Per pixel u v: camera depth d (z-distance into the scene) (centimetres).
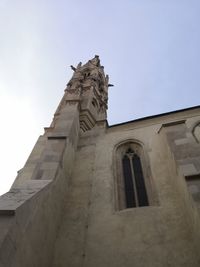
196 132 1403
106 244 1038
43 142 1814
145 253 962
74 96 2336
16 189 930
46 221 977
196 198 878
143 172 1403
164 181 1261
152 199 1210
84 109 2098
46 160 1249
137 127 1786
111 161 1516
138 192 1302
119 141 1664
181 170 1030
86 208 1231
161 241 989
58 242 1086
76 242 1075
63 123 1662
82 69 3466
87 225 1143
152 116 1845
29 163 1570
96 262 980
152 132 1659
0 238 629
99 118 2086
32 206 826
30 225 795
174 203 1128
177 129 1351
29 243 782
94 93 2678
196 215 861
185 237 976
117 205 1226
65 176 1334
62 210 1225
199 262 876
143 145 1567
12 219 685
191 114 1769
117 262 959
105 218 1154
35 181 1054
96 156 1587
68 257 1020
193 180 959
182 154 1137
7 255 636
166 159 1379
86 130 1994
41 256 898
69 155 1466
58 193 1181
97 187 1344
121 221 1118
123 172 1448
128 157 1555
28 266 776
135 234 1045
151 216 1103
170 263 905
